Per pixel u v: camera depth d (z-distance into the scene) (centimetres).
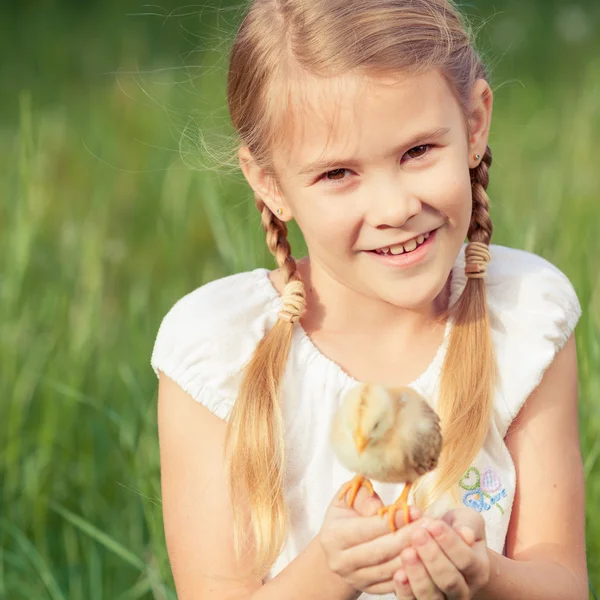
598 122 921
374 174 322
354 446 266
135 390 511
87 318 581
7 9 1423
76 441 559
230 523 352
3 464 549
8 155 870
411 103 318
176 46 1252
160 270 735
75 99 1094
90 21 1377
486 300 360
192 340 362
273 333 358
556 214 633
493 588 313
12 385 564
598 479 456
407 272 329
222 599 347
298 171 333
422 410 272
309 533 348
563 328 366
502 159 889
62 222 781
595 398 462
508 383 355
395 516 282
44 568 475
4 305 577
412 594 284
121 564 498
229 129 416
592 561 450
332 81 320
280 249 368
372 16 329
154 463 479
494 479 349
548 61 1203
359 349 363
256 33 345
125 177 860
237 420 346
